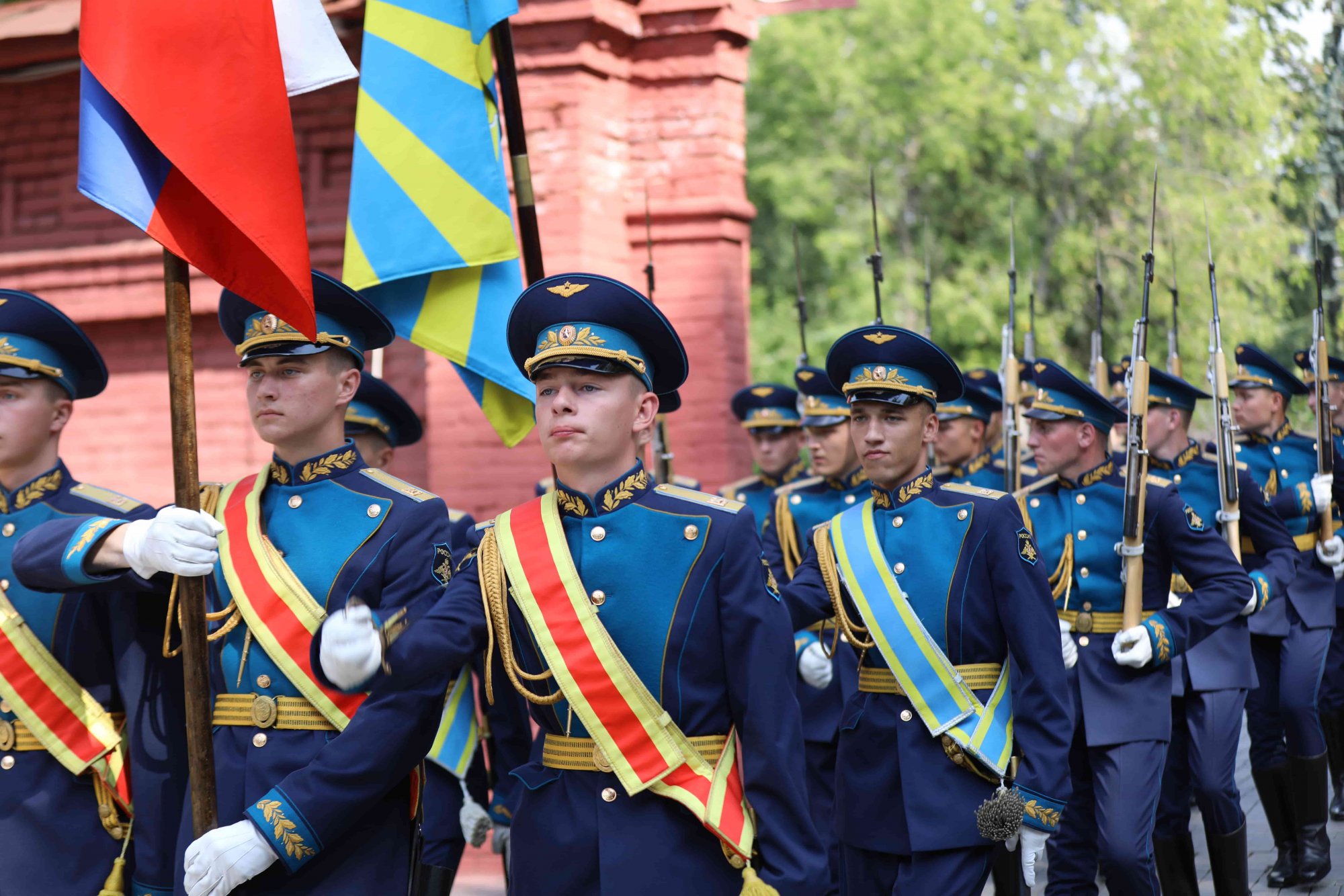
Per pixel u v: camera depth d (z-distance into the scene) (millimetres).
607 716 3934
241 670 4438
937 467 9430
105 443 11328
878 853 5625
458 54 5855
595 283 4043
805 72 27203
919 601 5539
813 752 7613
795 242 8539
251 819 4043
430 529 4566
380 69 5855
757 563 4043
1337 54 20125
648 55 10367
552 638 3986
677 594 4016
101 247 11273
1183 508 6598
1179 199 23062
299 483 4660
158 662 4742
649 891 3873
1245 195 21781
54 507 5012
